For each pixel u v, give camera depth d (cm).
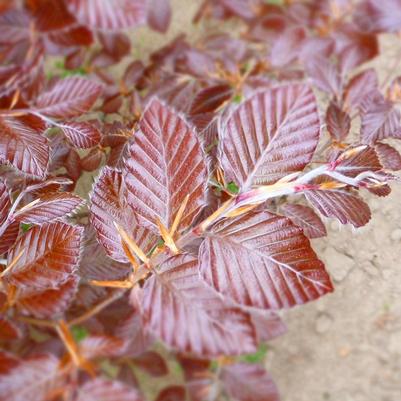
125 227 48
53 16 62
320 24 66
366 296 53
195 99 57
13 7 63
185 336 45
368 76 58
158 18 66
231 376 48
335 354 51
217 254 47
